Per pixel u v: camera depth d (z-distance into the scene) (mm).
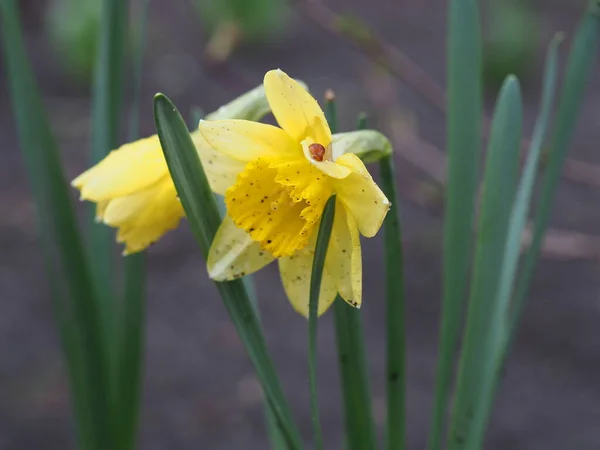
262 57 2510
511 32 2322
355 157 566
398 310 629
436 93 1021
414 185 1649
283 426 596
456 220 645
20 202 1819
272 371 595
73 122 2135
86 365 727
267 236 579
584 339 1402
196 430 1225
